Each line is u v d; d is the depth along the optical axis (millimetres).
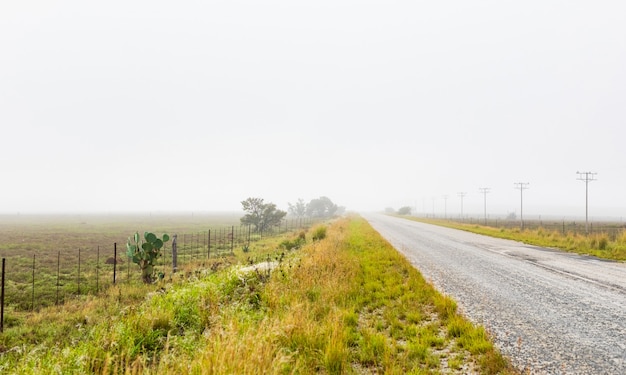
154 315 7059
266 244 30766
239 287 9484
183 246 32375
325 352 5320
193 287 9906
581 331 6340
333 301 8117
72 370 4945
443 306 7641
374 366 5219
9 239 40562
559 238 23234
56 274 18984
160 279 15828
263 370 4188
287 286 9141
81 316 10773
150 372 4867
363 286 10031
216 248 30781
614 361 5094
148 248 15961
